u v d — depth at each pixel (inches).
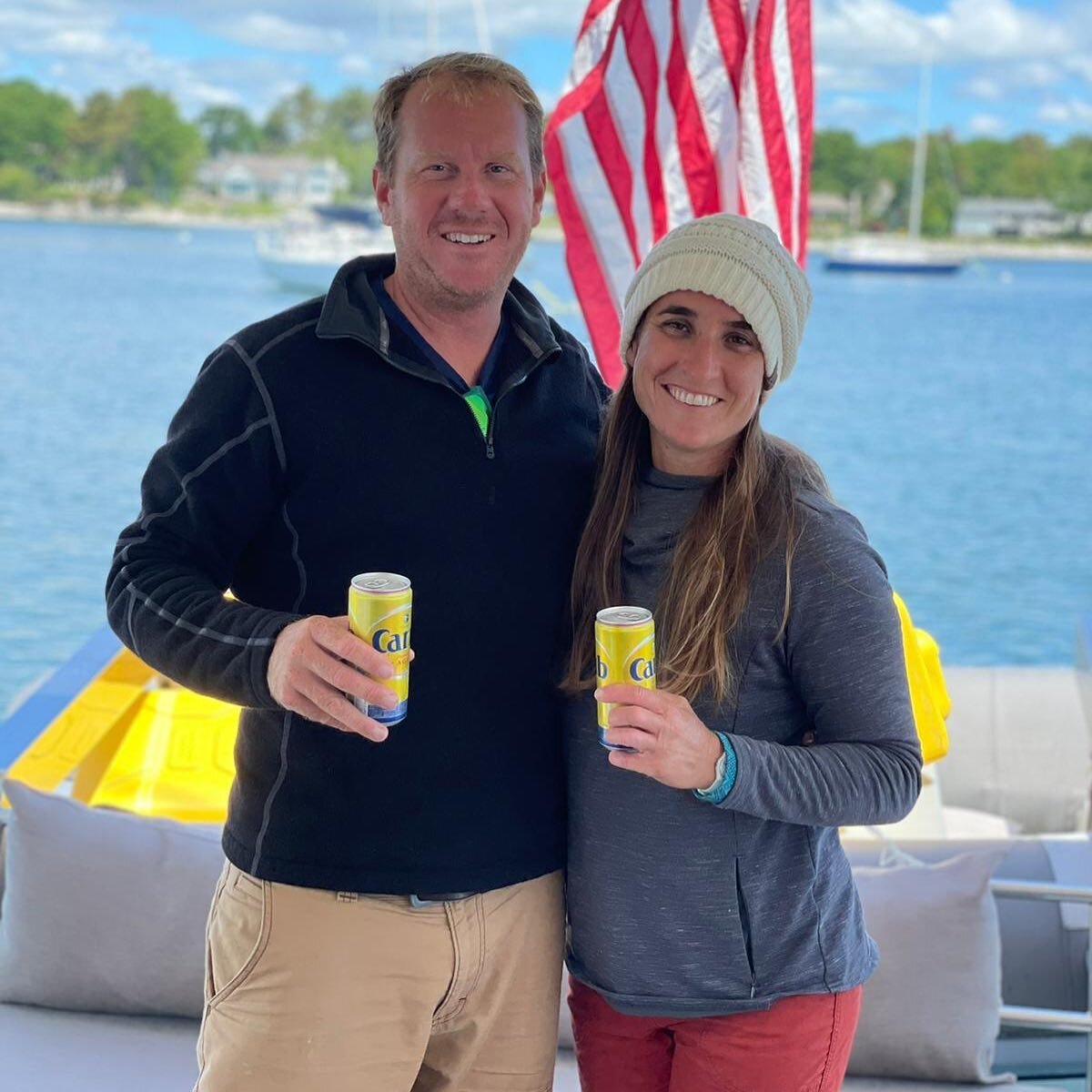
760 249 66.1
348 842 66.5
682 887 65.8
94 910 100.6
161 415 703.7
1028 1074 105.8
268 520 68.7
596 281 112.6
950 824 152.2
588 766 68.2
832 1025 67.1
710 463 67.7
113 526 526.9
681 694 65.6
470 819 67.5
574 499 71.4
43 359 813.9
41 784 114.7
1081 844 109.7
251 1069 67.4
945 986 94.1
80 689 125.2
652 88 110.8
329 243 935.7
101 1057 95.8
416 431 67.6
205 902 100.3
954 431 740.0
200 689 62.9
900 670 64.9
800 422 747.4
